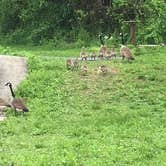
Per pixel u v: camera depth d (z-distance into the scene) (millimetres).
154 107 17266
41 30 42125
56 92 19203
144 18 35719
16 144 13352
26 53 27656
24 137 14078
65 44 38812
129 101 18234
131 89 19469
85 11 41125
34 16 43781
